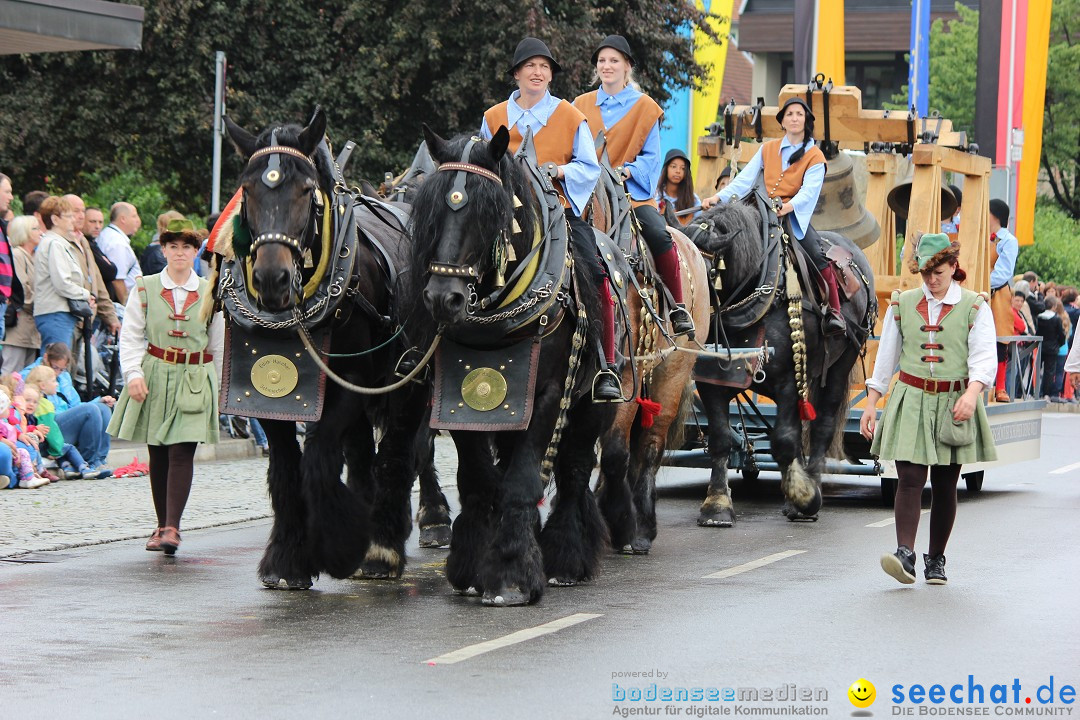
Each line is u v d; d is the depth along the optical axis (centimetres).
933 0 7306
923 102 3353
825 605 1096
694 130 3897
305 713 773
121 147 3416
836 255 1725
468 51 3203
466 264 984
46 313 1928
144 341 1337
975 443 1186
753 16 7462
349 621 1023
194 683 839
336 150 3306
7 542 1373
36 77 3450
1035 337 2252
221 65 2548
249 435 2275
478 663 890
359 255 1135
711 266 1572
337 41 3369
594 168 1241
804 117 1681
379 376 1185
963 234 2136
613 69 1421
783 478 1641
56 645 941
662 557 1355
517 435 1081
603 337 1152
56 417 1884
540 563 1102
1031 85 3762
